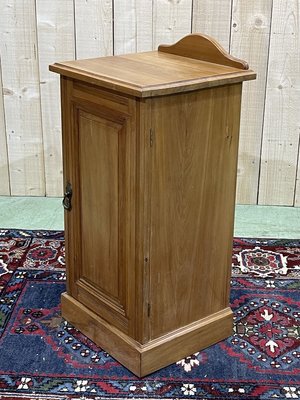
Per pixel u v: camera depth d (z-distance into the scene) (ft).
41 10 9.29
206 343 6.50
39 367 6.19
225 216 6.26
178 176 5.66
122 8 9.23
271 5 9.06
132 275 5.87
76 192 6.32
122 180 5.65
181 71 5.75
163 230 5.75
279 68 9.39
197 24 9.28
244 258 8.38
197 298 6.32
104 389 5.88
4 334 6.70
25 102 9.82
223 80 5.58
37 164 10.19
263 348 6.52
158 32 9.36
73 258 6.66
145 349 5.96
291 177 10.00
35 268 8.06
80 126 5.99
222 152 5.96
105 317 6.40
